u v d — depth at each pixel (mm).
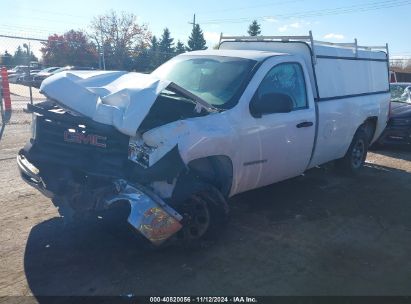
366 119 7391
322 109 5953
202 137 4078
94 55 23062
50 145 3963
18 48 14523
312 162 6055
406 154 9828
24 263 3975
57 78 4117
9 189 6109
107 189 3803
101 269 3908
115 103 3832
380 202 6160
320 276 3961
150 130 3834
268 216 5406
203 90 4910
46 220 4980
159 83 4012
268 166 5074
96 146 3809
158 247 4055
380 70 8055
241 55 5340
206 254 4281
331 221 5336
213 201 4289
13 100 20391
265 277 3902
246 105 4684
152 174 3754
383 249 4598
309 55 5953
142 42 46594
